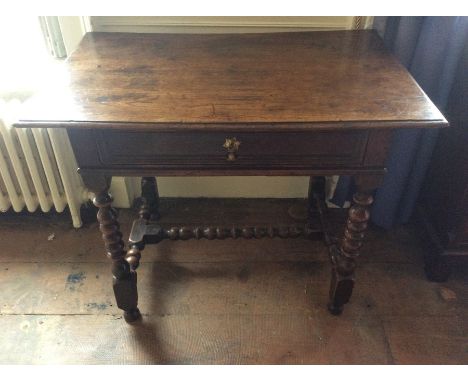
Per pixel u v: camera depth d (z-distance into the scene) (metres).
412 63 1.27
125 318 1.28
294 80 1.00
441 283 1.41
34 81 1.37
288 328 1.27
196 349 1.22
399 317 1.31
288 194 1.74
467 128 1.19
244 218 1.67
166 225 1.63
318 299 1.36
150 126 0.84
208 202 1.74
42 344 1.23
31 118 0.85
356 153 0.95
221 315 1.31
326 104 0.91
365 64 1.08
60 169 1.40
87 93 0.95
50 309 1.33
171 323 1.28
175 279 1.42
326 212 1.43
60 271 1.45
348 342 1.24
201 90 0.96
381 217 1.53
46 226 1.62
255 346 1.23
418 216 1.52
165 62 1.09
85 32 1.33
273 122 0.85
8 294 1.37
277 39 1.23
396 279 1.42
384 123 0.85
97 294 1.37
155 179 1.57
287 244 1.55
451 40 1.19
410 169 1.42
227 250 1.53
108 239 1.10
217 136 0.91
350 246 1.14
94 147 0.93
